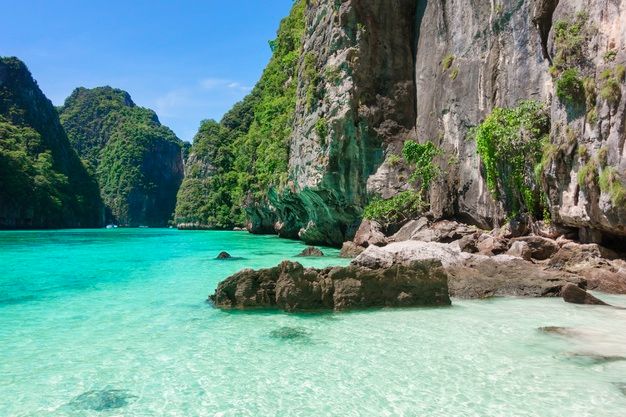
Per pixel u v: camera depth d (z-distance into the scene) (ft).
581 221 51.19
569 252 51.60
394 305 42.09
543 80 61.36
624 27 45.34
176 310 42.52
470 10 78.74
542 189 57.62
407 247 53.11
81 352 30.66
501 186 65.57
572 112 51.62
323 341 32.50
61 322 38.34
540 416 20.93
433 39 91.76
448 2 86.53
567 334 32.89
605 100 46.03
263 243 131.95
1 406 22.71
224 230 266.98
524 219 62.23
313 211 111.86
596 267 48.70
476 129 73.72
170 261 83.41
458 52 82.23
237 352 30.40
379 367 27.27
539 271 49.06
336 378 25.77
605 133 46.24
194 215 297.74
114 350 31.01
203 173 310.86
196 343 32.37
